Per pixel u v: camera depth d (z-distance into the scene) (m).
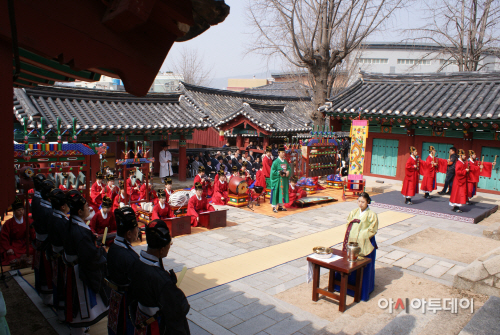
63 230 4.71
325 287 6.57
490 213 12.52
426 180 13.95
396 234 10.09
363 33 17.70
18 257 7.10
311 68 18.84
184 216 9.55
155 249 3.33
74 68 2.16
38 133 11.97
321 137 16.55
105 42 2.25
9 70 1.97
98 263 4.62
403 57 39.84
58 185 7.87
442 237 9.88
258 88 44.78
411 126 15.95
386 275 7.19
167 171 17.00
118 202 9.55
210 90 26.42
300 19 18.09
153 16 2.30
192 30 2.72
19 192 7.20
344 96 17.94
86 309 4.66
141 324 3.37
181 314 3.25
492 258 6.28
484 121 13.30
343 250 6.32
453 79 16.17
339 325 5.11
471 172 12.61
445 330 4.78
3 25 1.83
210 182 14.00
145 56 2.47
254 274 7.18
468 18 22.38
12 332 4.93
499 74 14.95
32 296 6.00
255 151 20.30
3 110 1.96
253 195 13.77
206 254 8.23
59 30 2.04
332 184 16.70
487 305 5.22
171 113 16.94
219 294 6.28
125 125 14.37
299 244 9.05
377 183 17.00
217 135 23.78
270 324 5.32
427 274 7.25
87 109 14.68
